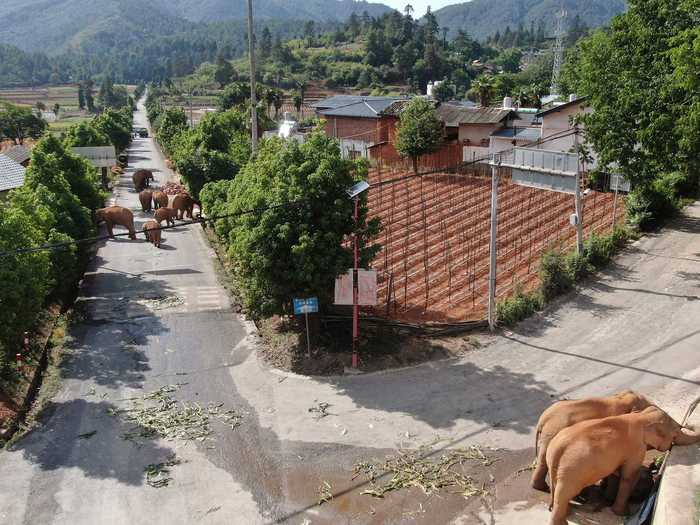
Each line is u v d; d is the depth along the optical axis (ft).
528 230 97.91
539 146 126.52
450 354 61.26
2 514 40.57
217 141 137.59
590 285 76.48
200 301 78.95
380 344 62.28
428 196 121.29
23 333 58.59
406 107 144.56
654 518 34.06
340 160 58.13
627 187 111.34
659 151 79.46
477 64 592.60
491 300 65.57
